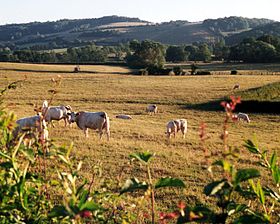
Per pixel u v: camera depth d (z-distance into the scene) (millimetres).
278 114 45375
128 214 4199
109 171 14859
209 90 62312
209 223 2873
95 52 166500
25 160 3723
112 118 38906
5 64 119125
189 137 27625
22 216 3348
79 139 22109
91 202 2498
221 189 2725
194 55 164625
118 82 75562
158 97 57781
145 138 25344
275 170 3453
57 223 3289
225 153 2703
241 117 40625
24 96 55219
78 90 64688
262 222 2848
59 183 3607
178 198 12070
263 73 92312
